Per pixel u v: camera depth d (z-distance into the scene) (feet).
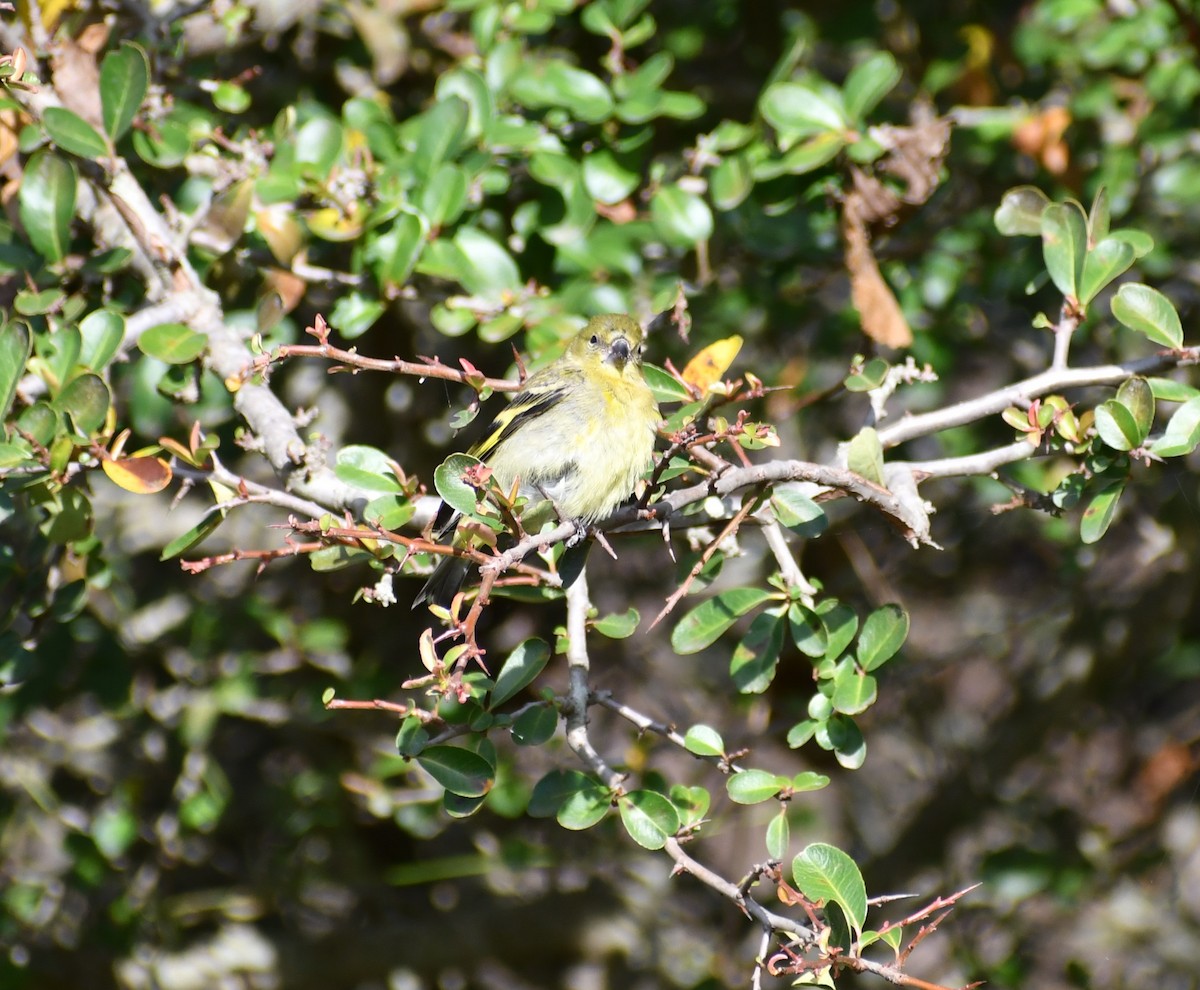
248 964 46.16
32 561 30.78
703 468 25.90
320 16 39.27
